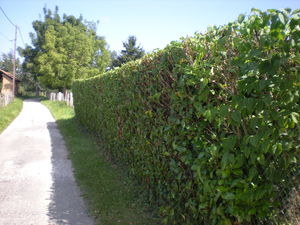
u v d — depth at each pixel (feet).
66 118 52.90
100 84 25.44
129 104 16.06
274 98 6.04
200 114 8.09
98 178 17.99
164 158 11.67
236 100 6.38
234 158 7.09
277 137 6.07
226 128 7.59
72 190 16.30
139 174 15.42
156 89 12.01
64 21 157.89
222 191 7.50
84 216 12.88
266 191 6.88
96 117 28.50
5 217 12.78
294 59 5.35
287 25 5.44
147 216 12.60
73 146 28.37
